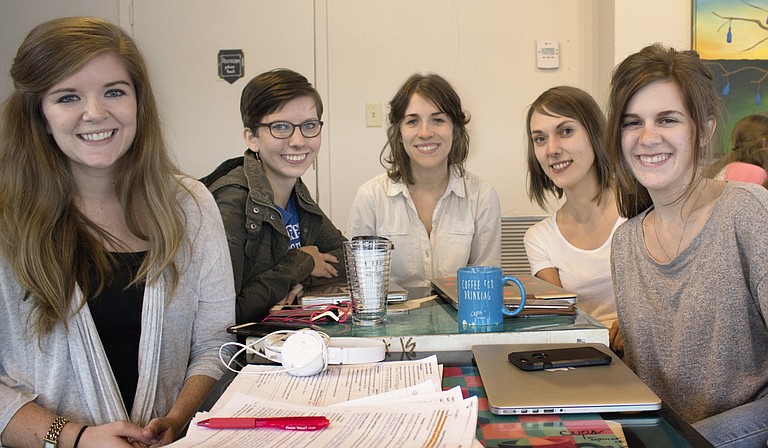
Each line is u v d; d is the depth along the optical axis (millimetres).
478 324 1222
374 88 3578
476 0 3561
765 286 1193
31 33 1211
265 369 1081
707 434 1105
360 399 915
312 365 1032
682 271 1313
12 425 1132
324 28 3543
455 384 996
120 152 1261
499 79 3592
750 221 1224
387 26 3557
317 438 788
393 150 2252
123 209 1335
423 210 2277
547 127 1995
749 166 2646
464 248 2250
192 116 3553
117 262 1290
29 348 1225
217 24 3525
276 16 3533
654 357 1366
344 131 3592
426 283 2221
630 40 3283
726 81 3291
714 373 1254
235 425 829
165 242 1303
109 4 3504
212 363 1367
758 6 3250
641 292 1388
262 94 1859
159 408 1320
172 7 3512
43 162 1240
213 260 1420
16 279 1211
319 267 1907
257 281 1595
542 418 853
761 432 1106
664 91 1304
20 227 1204
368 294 1270
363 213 2295
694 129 1298
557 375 975
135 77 1292
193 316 1408
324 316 1313
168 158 1399
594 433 801
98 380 1230
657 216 1404
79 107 1206
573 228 2064
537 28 3576
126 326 1288
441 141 2137
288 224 2035
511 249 3650
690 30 3277
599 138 1961
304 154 1912
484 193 2275
